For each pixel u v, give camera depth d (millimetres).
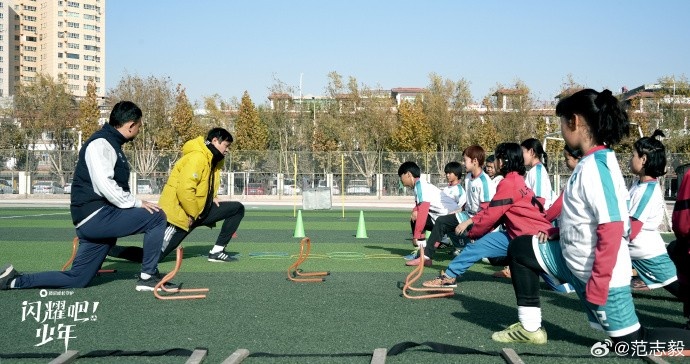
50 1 114125
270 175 35125
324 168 35969
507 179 5879
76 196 5930
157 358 3740
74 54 117312
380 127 47562
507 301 5781
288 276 7020
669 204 28922
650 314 5355
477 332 4520
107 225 5938
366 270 7859
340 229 15055
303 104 50719
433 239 7848
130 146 45562
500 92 48688
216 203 8359
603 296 3564
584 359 3723
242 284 6664
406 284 5953
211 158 7488
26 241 11219
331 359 3736
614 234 3502
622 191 3570
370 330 4555
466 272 7797
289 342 4184
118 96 46719
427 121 47594
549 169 35562
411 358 3758
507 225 5938
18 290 6074
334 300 5758
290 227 15531
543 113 47156
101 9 121000
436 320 4926
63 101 49125
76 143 48656
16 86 50375
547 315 5148
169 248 7414
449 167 9867
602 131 3619
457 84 48469
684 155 32750
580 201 3646
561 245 3855
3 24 108312
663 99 39312
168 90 47469
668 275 5465
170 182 7457
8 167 33375
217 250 8578
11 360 3682
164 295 5938
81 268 6172
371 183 35781
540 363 3645
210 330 4531
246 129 47969
